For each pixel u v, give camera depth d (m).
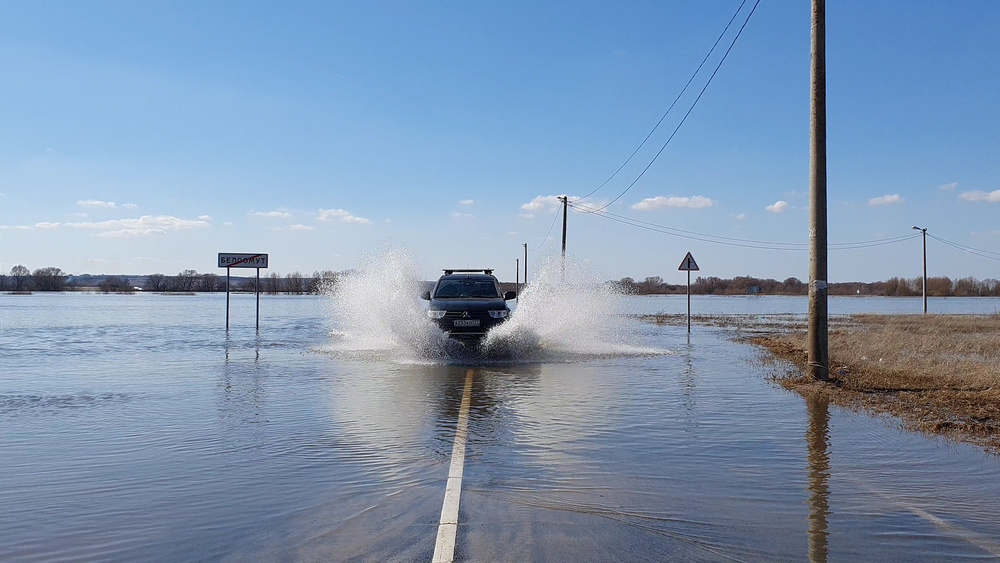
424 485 5.84
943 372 12.77
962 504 5.39
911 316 43.62
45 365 14.48
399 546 4.47
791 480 6.02
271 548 4.46
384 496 5.54
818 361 12.16
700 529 4.80
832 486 5.85
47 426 8.22
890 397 10.40
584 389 11.32
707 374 13.41
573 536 4.65
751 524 4.92
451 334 16.17
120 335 23.31
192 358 15.97
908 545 4.54
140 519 5.02
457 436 7.73
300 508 5.25
